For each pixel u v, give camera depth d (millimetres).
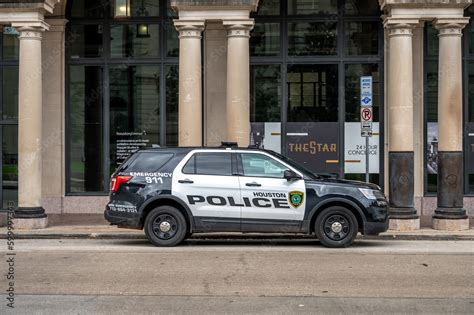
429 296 8688
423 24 17594
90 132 18844
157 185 13078
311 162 18484
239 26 16141
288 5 18594
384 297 8609
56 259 11602
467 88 18000
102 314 7656
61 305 8086
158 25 18688
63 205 18609
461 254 12281
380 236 14578
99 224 16516
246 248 13016
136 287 9203
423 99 18094
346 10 18500
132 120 18766
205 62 18391
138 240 14383
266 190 12945
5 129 18422
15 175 18391
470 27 18031
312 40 18516
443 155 15719
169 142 18672
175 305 8109
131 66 18734
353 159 18406
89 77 18797
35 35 16031
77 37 18797
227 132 16375
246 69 16312
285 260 11500
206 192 13000
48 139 18562
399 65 15734
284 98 18469
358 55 18406
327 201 12859
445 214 15539
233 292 8891
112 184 13398
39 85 16141
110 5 18750
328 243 12930
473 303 8281
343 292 8914
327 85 18516
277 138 18516
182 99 16297
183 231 13125
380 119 18328
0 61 18359
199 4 16047
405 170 15617
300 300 8414
